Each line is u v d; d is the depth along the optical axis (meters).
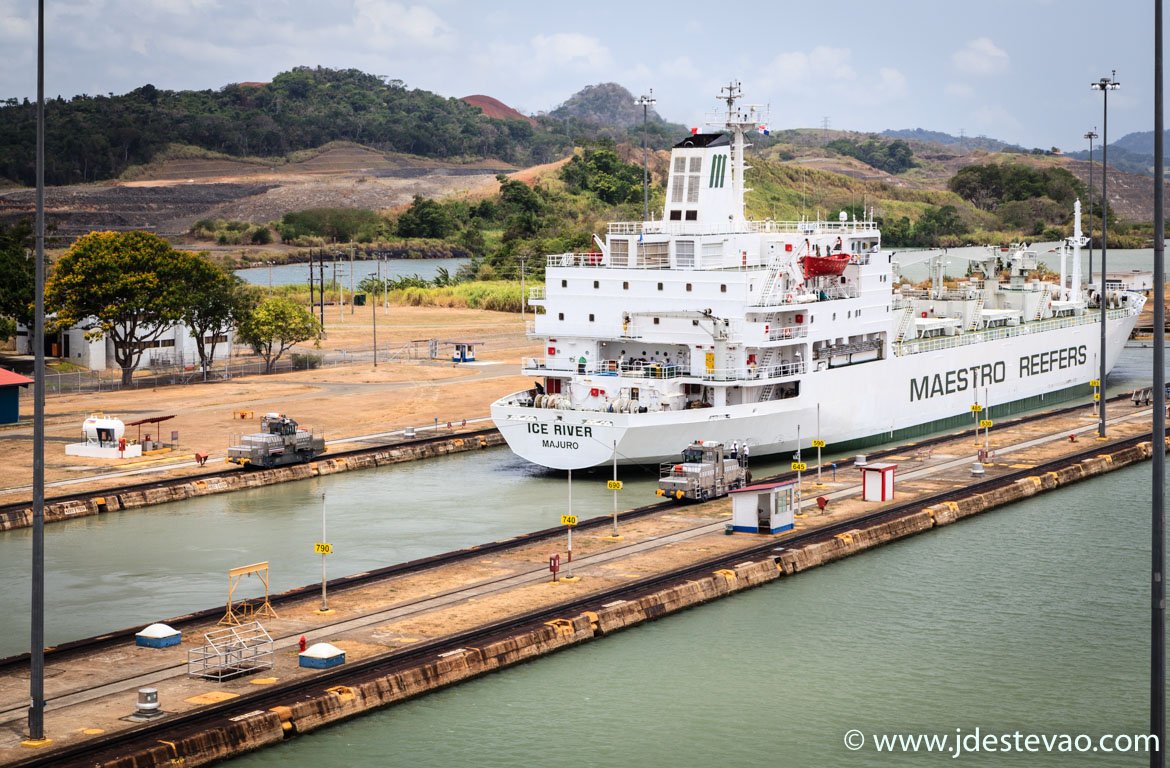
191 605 60.88
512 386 129.12
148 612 59.94
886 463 88.00
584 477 89.06
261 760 44.38
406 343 168.88
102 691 47.38
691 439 84.69
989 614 60.72
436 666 50.75
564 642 55.34
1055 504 82.69
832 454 97.62
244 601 58.34
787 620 59.59
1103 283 103.00
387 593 60.31
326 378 135.25
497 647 52.91
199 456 90.56
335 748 45.59
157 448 96.06
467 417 111.75
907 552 71.06
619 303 89.31
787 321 91.00
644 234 90.50
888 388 101.69
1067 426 110.00
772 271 88.31
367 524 76.31
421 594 60.00
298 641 53.06
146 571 66.94
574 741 46.84
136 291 125.00
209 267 133.12
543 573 63.47
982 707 50.44
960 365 112.38
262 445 89.94
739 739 47.31
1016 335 122.75
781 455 93.44
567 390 89.75
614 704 50.09
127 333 128.50
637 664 54.00
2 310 139.00
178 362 146.00
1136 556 70.25
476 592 60.22
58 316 127.69
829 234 96.50
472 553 67.75
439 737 46.78
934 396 108.75
